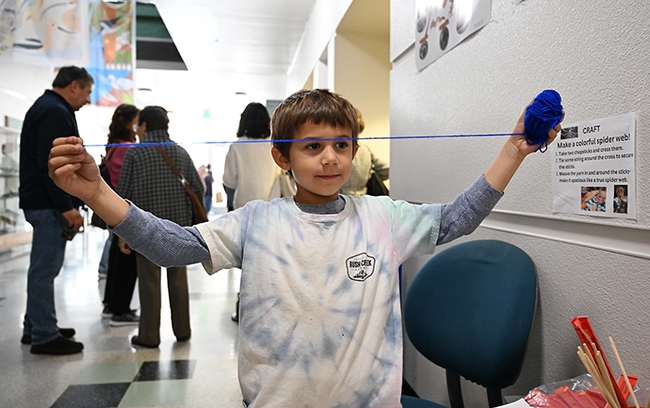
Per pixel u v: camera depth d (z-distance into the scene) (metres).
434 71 1.60
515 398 1.08
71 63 4.13
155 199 2.31
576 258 0.93
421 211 0.92
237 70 8.73
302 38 6.51
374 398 0.84
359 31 3.67
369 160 2.36
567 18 0.92
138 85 9.44
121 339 2.51
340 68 3.73
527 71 1.05
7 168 5.11
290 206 0.91
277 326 0.83
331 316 0.83
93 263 4.91
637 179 0.76
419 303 1.22
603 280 0.85
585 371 0.90
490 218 1.31
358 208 0.94
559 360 0.99
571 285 0.95
